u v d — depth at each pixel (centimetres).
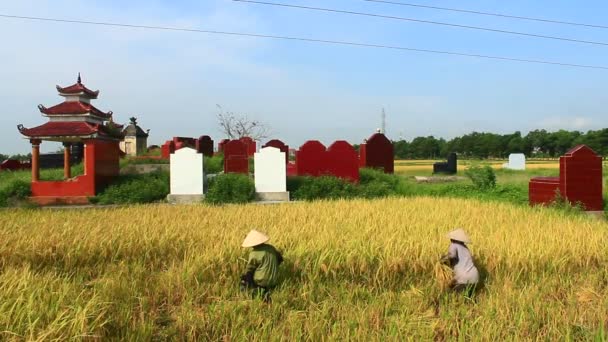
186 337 691
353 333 673
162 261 1015
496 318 719
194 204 1977
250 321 710
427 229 1166
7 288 670
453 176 3775
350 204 1747
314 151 2538
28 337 550
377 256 945
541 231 1147
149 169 2922
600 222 1400
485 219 1365
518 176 3634
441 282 877
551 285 888
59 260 999
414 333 671
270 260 848
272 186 2288
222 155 3828
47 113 2533
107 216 1440
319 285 874
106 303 678
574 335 680
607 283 940
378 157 3155
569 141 13838
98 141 2439
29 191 2245
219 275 910
